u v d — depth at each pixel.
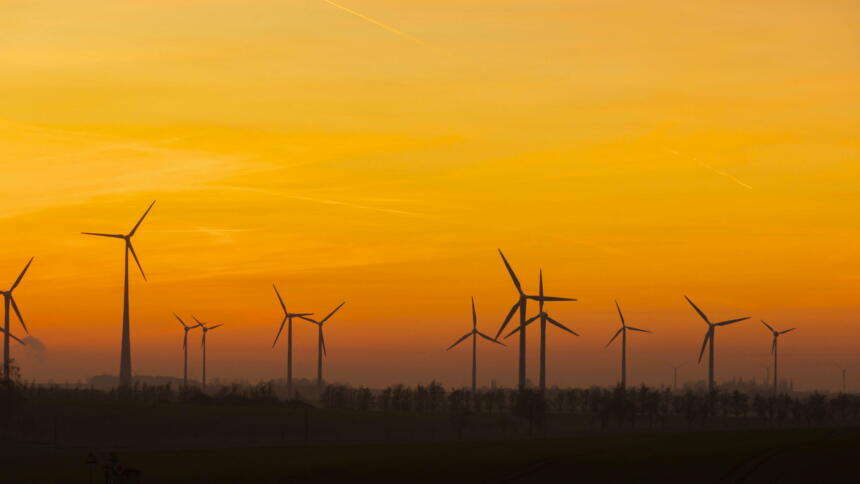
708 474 128.00
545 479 129.75
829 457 136.62
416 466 143.12
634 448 153.62
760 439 158.88
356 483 132.50
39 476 149.38
